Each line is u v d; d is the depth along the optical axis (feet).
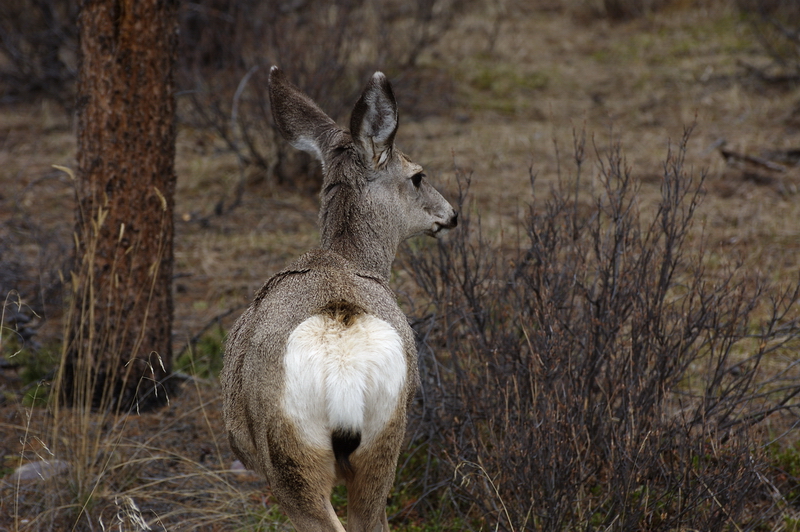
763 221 61.98
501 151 79.25
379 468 26.03
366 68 82.02
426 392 37.14
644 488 31.73
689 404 39.81
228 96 80.48
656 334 34.12
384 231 32.68
